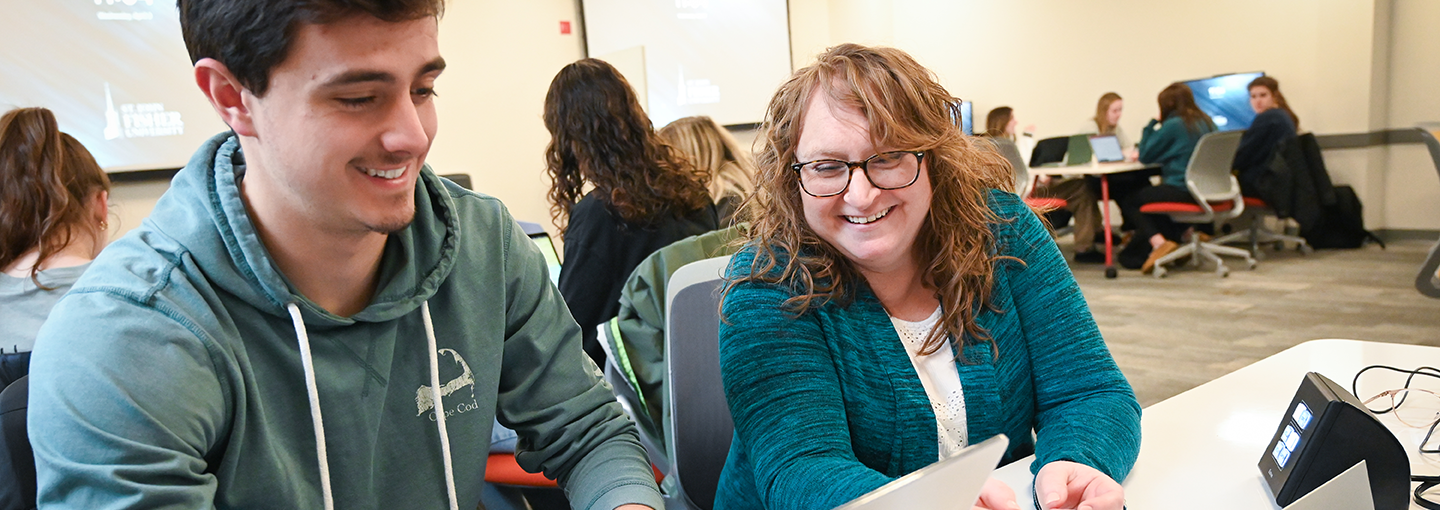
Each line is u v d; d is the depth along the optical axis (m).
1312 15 5.75
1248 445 1.02
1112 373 1.12
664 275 1.60
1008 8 7.29
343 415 0.87
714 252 1.62
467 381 0.96
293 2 0.66
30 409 0.72
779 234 1.10
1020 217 1.20
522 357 1.04
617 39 6.14
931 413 1.07
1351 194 5.62
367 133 0.73
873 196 0.98
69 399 0.70
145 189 4.55
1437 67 5.47
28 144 1.74
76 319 0.73
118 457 0.70
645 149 1.84
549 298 1.07
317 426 0.85
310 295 0.86
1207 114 5.87
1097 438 0.99
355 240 0.82
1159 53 6.46
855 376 1.07
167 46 4.55
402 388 0.93
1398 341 3.47
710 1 6.61
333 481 0.88
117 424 0.70
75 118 4.29
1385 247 5.60
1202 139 5.17
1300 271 5.07
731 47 6.75
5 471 0.93
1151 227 5.60
